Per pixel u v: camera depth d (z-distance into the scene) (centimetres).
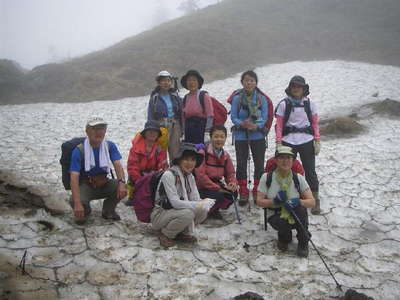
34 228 462
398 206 579
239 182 556
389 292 370
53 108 1455
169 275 380
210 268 396
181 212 411
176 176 424
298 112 521
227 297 350
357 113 1200
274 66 2092
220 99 1495
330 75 1791
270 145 930
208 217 515
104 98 1648
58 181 646
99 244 430
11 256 393
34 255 400
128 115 1303
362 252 445
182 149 415
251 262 413
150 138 483
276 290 364
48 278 362
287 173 433
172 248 430
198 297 348
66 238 441
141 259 405
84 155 440
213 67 2078
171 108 552
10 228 456
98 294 345
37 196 567
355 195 618
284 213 417
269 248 444
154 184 432
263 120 538
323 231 494
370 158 798
